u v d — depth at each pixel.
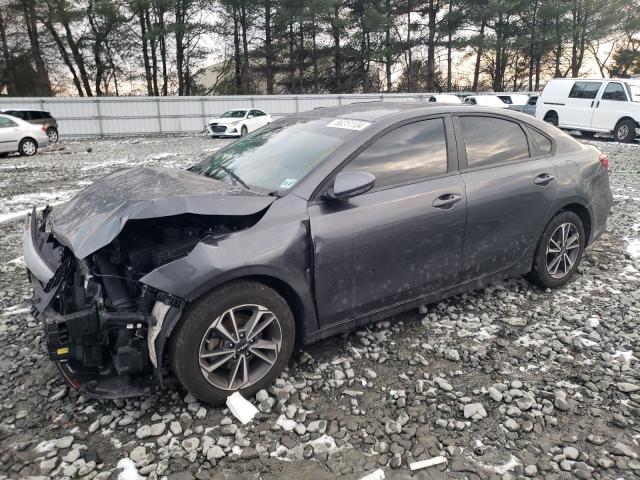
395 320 3.93
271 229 2.93
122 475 2.42
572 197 4.23
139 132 30.47
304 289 3.04
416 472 2.42
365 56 40.41
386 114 3.56
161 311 2.62
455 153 3.67
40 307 2.80
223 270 2.70
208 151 17.47
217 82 43.47
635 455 2.49
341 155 3.24
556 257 4.33
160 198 2.78
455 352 3.41
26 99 28.25
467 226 3.63
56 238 2.97
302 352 3.46
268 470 2.44
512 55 44.78
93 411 2.90
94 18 36.06
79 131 29.41
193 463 2.50
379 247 3.26
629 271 4.86
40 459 2.54
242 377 2.94
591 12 40.28
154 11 36.62
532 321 3.88
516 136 4.06
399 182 3.39
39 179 11.73
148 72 39.50
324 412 2.87
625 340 3.58
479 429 2.70
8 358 3.52
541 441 2.61
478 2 39.12
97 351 2.78
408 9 39.69
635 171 10.72
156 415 2.82
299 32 40.25
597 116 16.92
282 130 3.96
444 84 46.47
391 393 3.02
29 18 34.69
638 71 47.19
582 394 2.98
